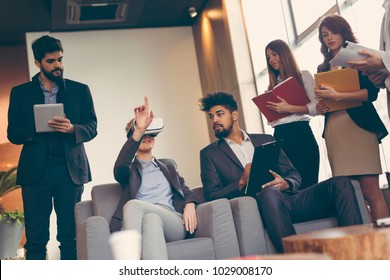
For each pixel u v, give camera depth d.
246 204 2.44
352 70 2.73
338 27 3.04
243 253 2.40
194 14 6.54
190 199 2.71
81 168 3.22
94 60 6.68
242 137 2.96
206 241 2.37
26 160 3.13
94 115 3.40
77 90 3.37
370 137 2.88
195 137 6.77
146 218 2.21
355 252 1.25
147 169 2.79
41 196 3.12
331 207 2.51
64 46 6.63
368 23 3.77
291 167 2.85
